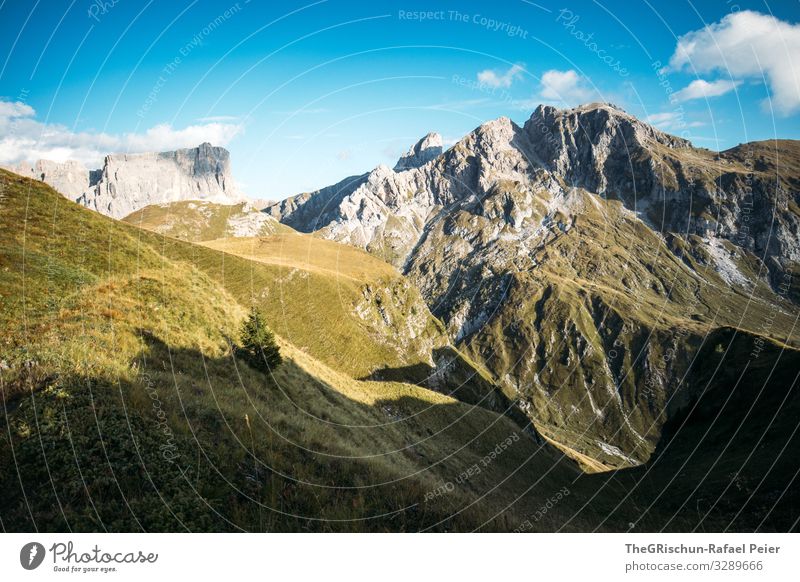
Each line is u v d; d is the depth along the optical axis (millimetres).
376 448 27031
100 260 26953
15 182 31656
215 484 13461
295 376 31953
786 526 29062
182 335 23469
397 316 134000
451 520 15977
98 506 11648
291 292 105875
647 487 50188
